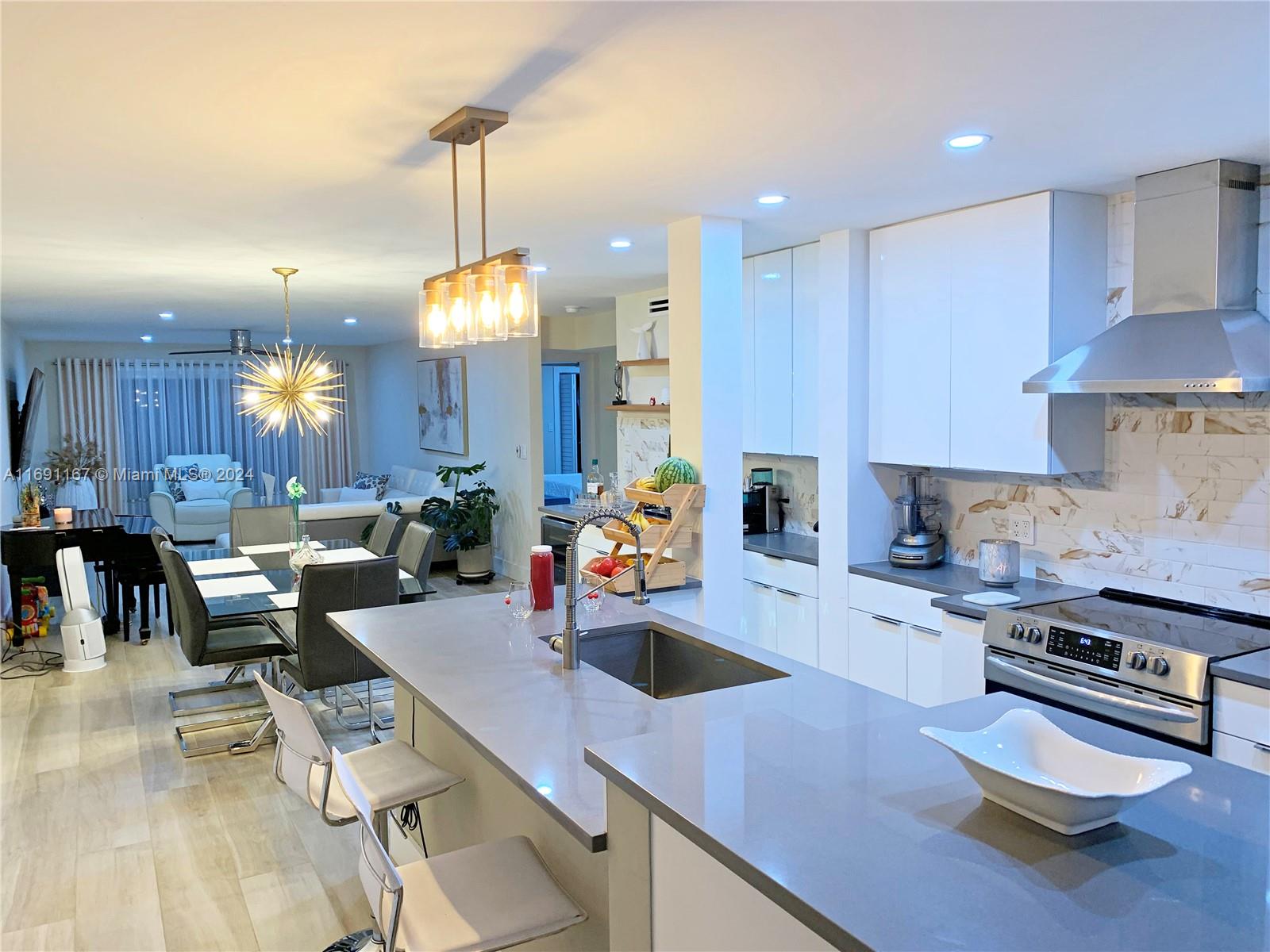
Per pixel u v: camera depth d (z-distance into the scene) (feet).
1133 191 11.01
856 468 13.93
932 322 12.66
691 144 8.84
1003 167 9.91
